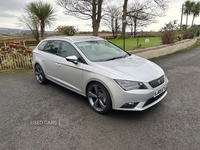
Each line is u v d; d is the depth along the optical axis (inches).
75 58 126.3
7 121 116.8
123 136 98.7
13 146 91.0
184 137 96.3
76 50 140.0
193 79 208.2
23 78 223.1
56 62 155.2
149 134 100.0
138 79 108.7
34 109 134.5
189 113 123.7
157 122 112.7
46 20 592.1
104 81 111.4
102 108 120.6
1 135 101.0
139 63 134.6
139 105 107.3
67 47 150.8
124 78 107.4
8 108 137.0
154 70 126.6
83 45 145.8
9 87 187.9
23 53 277.4
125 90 105.4
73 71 137.1
